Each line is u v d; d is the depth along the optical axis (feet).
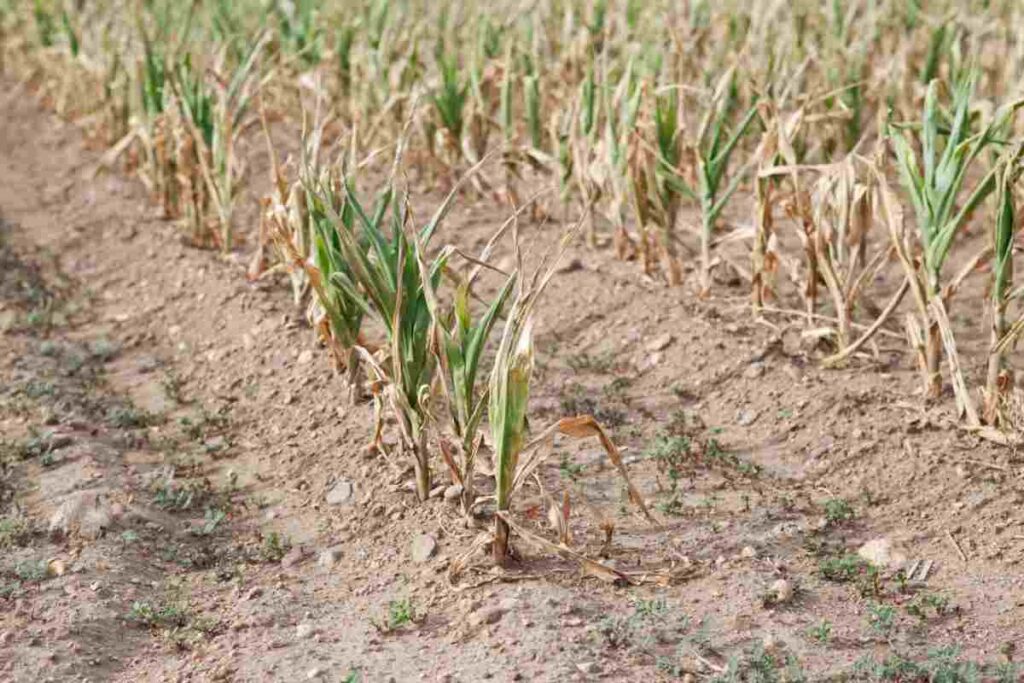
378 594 17.07
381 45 34.96
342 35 37.11
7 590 17.06
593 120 27.43
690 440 20.49
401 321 18.04
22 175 38.11
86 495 19.24
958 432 19.83
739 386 21.93
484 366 22.94
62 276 29.53
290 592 17.26
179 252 29.78
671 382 22.50
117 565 17.78
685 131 28.22
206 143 29.27
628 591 16.70
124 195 35.01
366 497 19.07
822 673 14.97
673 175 25.35
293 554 18.12
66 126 43.60
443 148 32.45
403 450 20.03
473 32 36.42
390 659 15.58
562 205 29.09
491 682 14.88
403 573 17.39
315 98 38.24
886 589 16.83
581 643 15.57
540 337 24.57
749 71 32.45
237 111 29.76
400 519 18.44
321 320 22.08
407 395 18.30
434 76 35.53
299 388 22.66
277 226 22.88
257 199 33.65
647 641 15.58
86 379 24.29
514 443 16.21
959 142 20.34
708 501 18.72
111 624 16.55
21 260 30.50
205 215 30.99
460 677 15.05
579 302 25.62
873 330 21.54
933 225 20.21
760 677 14.85
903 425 20.07
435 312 16.99
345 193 18.35
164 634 16.42
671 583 16.87
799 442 20.20
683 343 23.43
